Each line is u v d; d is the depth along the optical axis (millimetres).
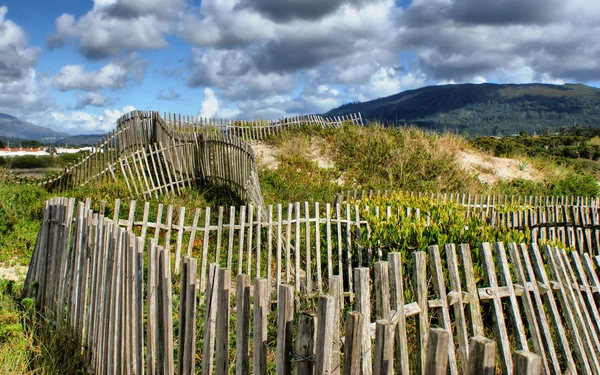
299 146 18109
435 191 15148
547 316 4699
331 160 17359
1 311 4969
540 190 16797
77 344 4445
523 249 3992
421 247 5336
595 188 17297
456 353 4477
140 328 3379
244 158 11172
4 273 7121
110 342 3801
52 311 5051
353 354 2133
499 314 3641
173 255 8000
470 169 17922
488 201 11383
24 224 9234
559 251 4293
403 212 6859
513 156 21000
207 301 2848
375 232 5922
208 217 6754
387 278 2750
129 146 15094
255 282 2396
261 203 9711
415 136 18922
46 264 5387
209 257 7992
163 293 3135
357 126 20359
